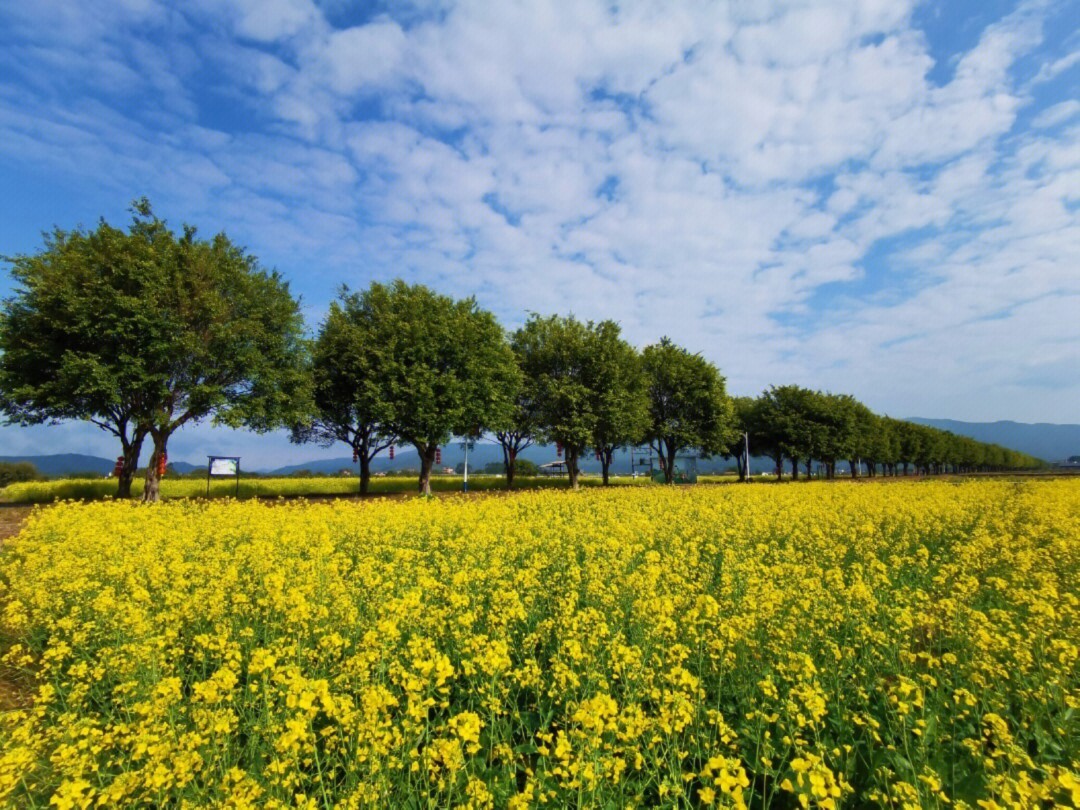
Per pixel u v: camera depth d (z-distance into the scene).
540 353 44.78
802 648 6.45
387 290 38.53
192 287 28.53
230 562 10.60
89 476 51.84
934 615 7.07
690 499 23.50
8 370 26.17
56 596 8.49
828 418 73.75
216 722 4.65
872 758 4.75
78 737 5.04
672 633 6.49
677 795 4.18
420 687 4.90
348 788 4.34
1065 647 5.58
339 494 39.53
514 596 7.47
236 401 30.09
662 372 54.31
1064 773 3.46
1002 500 19.81
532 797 3.97
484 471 81.62
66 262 26.50
